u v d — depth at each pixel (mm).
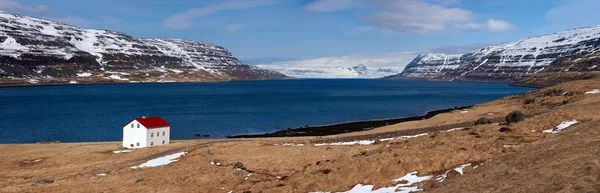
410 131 67375
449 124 72562
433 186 28047
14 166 59469
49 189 43875
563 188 21109
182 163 56000
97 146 75125
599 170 22094
